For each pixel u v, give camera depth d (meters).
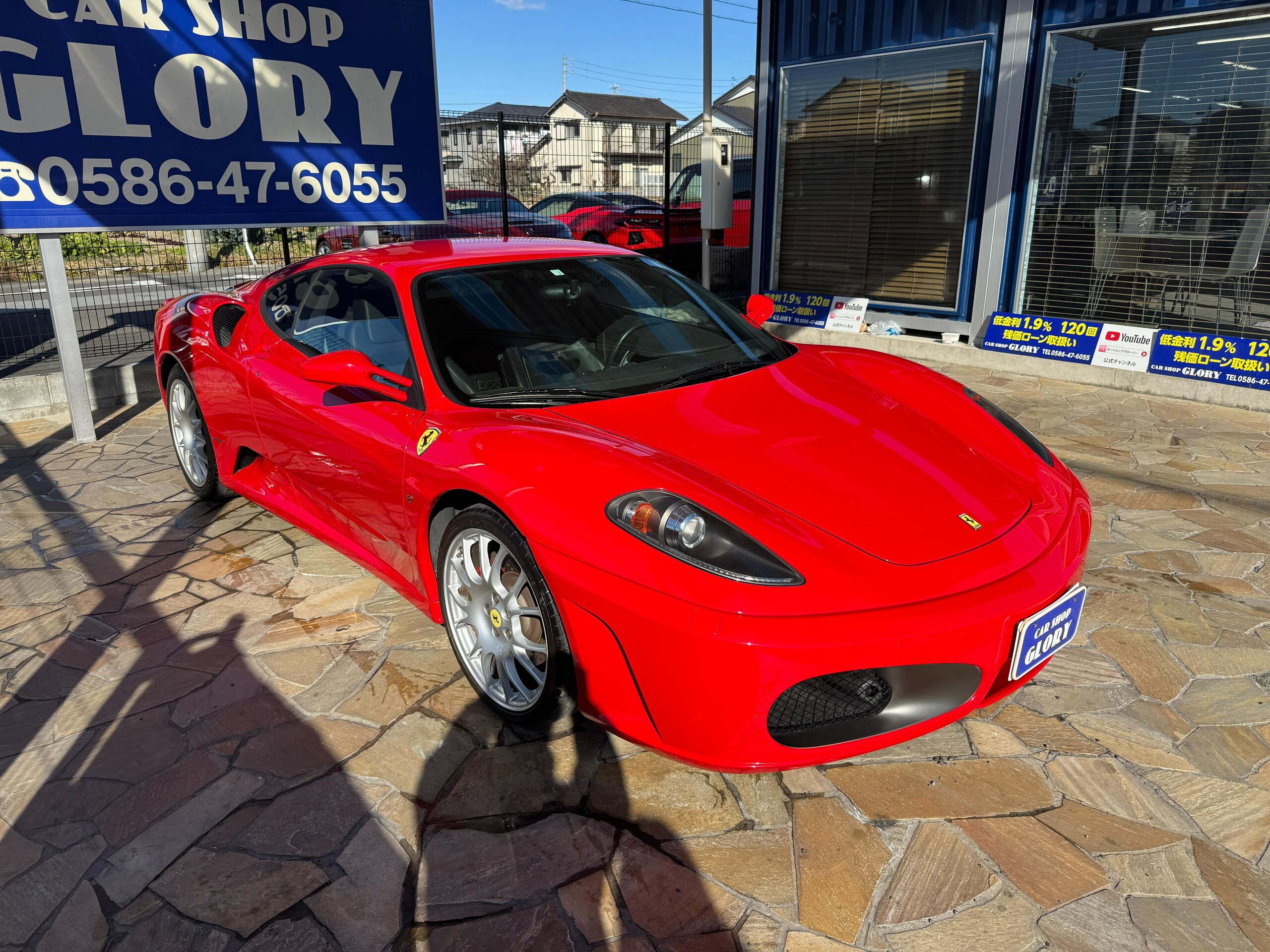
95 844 2.03
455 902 1.83
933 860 1.91
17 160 4.63
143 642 2.92
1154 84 6.01
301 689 2.62
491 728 2.42
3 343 7.32
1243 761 2.22
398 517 2.68
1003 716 2.42
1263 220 5.70
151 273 7.47
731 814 2.07
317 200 5.68
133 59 4.88
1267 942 1.69
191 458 4.18
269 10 5.27
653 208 11.57
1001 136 6.77
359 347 2.97
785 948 1.70
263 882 1.90
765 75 8.17
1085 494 2.49
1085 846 1.94
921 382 2.93
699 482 2.11
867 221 7.86
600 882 1.88
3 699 2.62
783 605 1.82
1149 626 2.88
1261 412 5.58
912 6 7.07
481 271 3.03
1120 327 6.33
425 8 5.86
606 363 2.80
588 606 2.00
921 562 1.97
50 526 3.95
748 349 3.06
